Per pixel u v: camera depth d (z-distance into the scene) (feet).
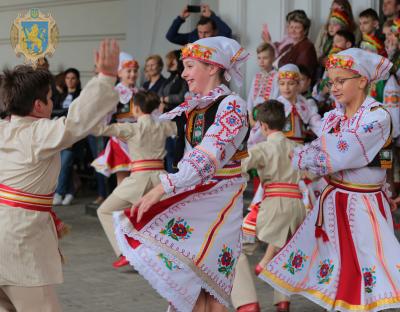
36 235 13.94
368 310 16.84
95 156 40.60
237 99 14.80
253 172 26.94
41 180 13.92
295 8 37.04
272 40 37.55
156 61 37.19
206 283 14.66
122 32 47.78
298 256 17.88
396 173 31.19
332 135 17.13
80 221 35.91
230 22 39.04
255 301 18.45
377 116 17.04
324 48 33.55
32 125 13.92
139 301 21.95
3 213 13.80
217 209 14.97
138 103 25.70
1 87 14.12
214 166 14.29
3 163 13.96
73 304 21.54
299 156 17.69
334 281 17.19
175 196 14.80
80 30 50.34
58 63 51.83
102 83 13.26
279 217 21.63
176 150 15.81
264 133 22.24
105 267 26.22
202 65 15.21
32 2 53.21
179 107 15.11
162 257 14.47
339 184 17.56
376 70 17.51
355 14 35.04
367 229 17.21
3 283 13.74
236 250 15.16
